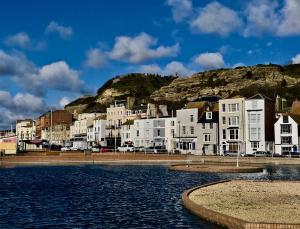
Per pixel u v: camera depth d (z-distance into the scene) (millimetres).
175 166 74562
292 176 60250
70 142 169375
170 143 132250
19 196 39969
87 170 78375
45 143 167750
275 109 124750
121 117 161500
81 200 36906
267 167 78938
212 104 130250
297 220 22766
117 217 28453
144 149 124062
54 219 28000
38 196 39938
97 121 168500
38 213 30266
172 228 24609
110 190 44844
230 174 64062
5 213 30281
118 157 105062
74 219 27953
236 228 22109
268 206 27859
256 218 23422
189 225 25141
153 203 34469
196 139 123312
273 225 20797
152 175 64312
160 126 135250
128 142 142500
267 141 111062
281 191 36031
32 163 99688
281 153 104562
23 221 27391
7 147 112062
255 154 98312
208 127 120812
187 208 29703
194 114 124750
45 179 59094
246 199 31203
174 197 38281
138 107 158500
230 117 116500
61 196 39875
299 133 106125
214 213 24703
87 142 161500
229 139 115938
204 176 60688
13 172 73688
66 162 102562
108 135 162750
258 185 40844
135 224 26047
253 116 112250
